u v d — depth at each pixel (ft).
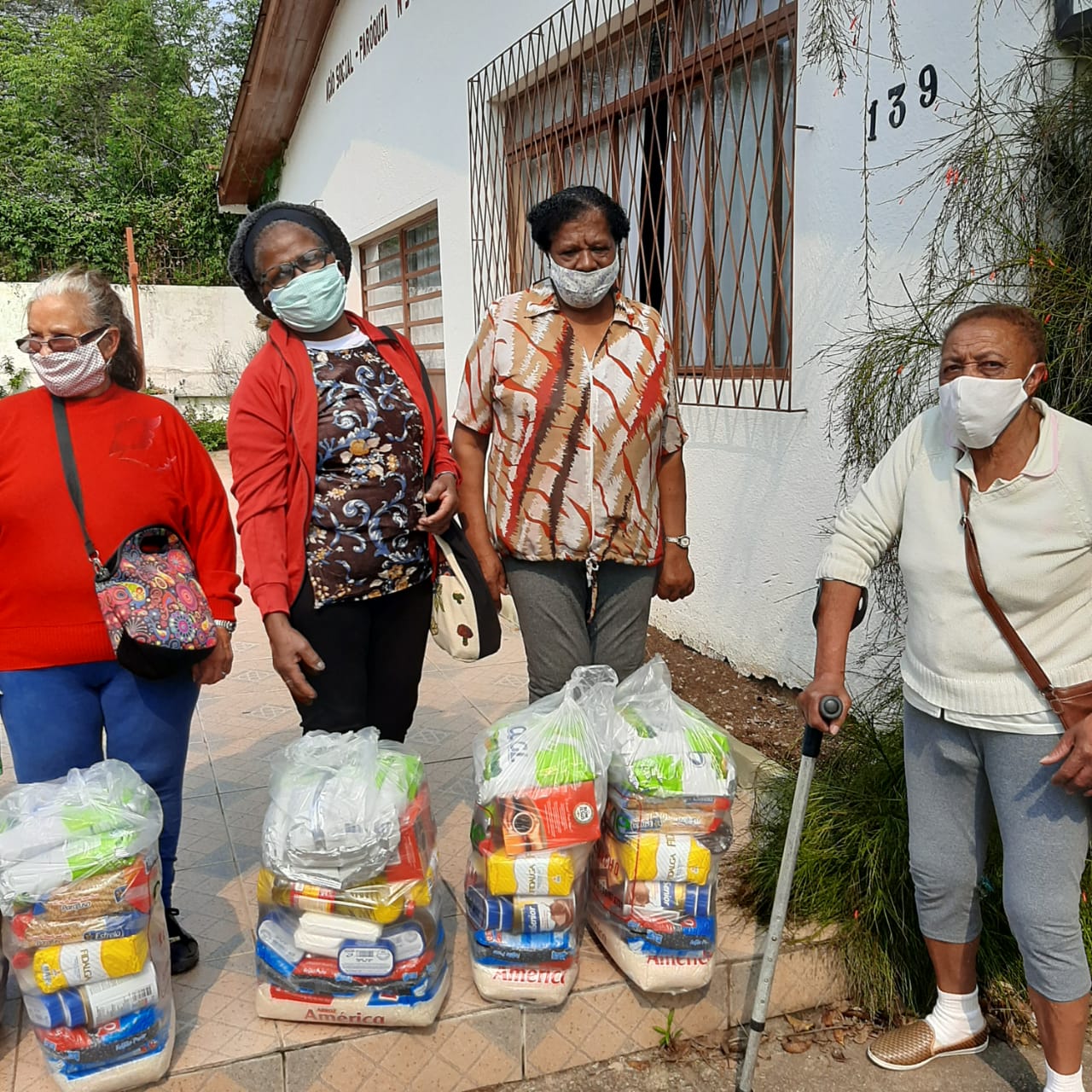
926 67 10.22
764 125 13.15
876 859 8.36
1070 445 6.47
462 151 20.99
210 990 7.61
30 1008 6.51
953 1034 7.78
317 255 7.50
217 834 10.06
